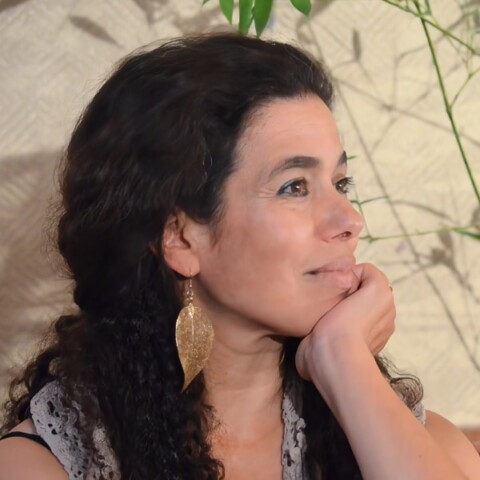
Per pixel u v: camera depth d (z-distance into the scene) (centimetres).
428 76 456
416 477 288
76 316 351
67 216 327
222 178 302
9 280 433
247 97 301
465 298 470
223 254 307
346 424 302
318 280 307
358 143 453
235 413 332
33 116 427
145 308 321
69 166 326
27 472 312
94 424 321
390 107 454
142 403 321
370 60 451
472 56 458
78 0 426
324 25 446
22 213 431
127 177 309
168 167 304
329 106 327
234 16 438
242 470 333
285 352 336
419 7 431
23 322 436
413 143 458
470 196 465
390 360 434
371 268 332
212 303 316
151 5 431
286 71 307
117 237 314
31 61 425
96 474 319
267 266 302
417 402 361
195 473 317
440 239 465
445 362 470
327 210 303
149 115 305
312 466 336
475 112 462
